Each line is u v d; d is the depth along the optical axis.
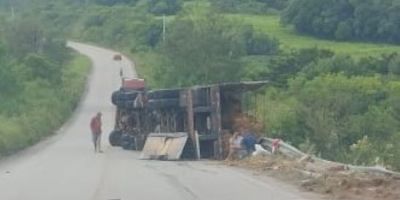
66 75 108.81
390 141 47.28
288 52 108.56
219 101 37.94
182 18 98.56
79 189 23.31
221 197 20.62
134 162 36.34
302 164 29.45
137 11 167.75
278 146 34.91
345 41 127.88
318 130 50.44
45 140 56.12
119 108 50.06
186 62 87.25
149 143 40.03
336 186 22.22
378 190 21.05
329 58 89.56
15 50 107.88
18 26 113.38
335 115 57.53
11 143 44.22
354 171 25.67
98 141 45.22
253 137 36.88
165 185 24.19
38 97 77.50
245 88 38.66
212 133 37.97
